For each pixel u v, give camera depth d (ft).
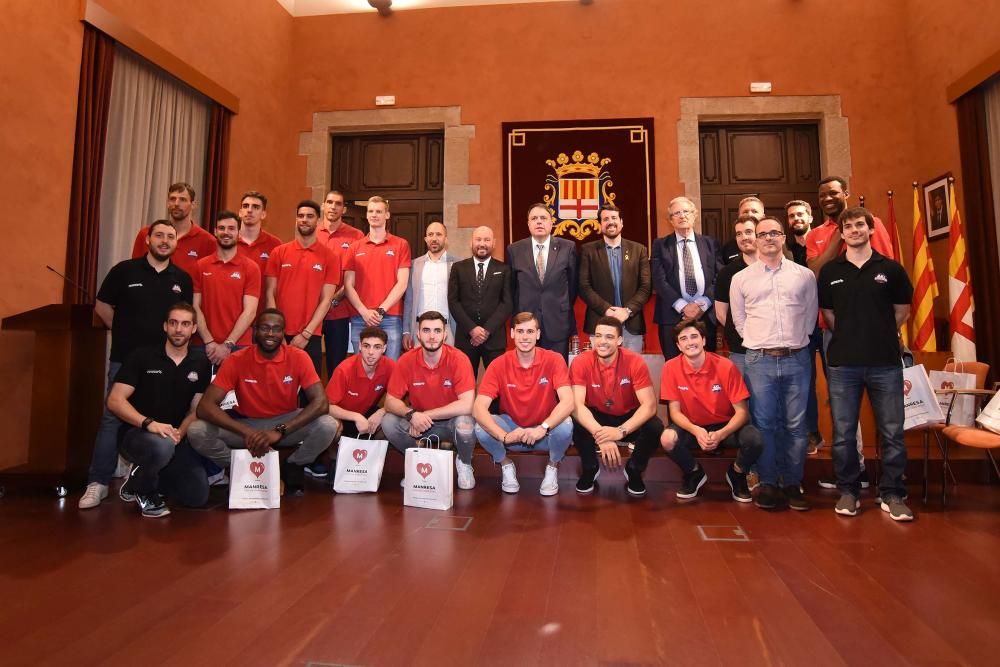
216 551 7.29
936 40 17.71
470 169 20.13
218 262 11.94
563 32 20.29
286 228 20.77
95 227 13.35
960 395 11.78
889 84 19.13
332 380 11.27
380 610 5.55
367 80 20.86
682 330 10.01
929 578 6.41
